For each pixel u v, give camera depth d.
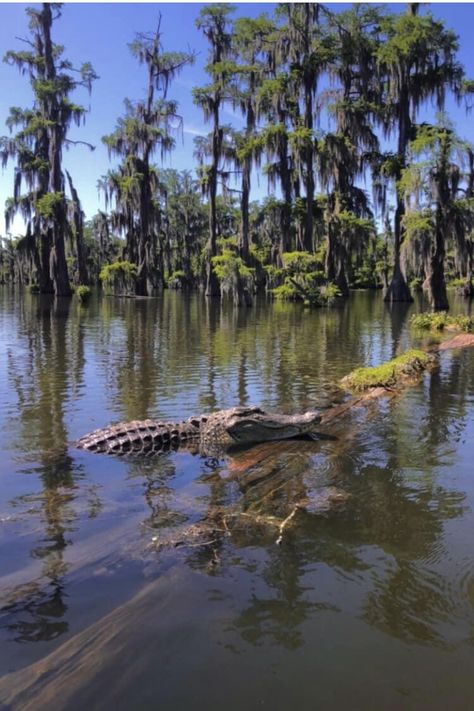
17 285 74.44
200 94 43.22
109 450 6.28
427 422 7.47
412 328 21.20
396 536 4.16
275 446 6.55
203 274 59.78
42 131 44.75
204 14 41.59
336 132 41.09
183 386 10.15
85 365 12.36
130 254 54.53
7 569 3.71
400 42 36.91
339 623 3.12
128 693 2.61
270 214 44.50
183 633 3.04
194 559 3.82
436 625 3.10
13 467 5.79
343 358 13.62
